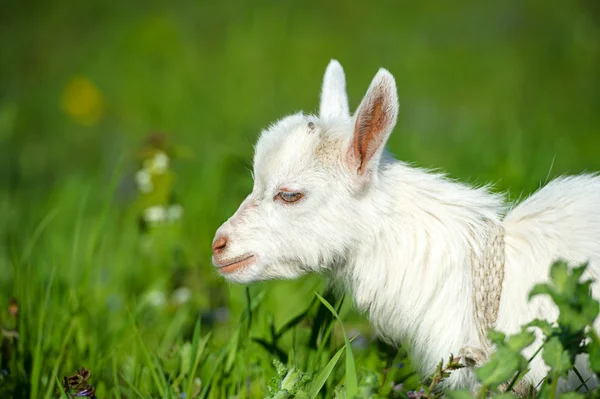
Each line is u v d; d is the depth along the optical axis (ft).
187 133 54.85
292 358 23.17
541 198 21.53
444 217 21.29
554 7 77.25
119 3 91.61
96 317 29.01
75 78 68.39
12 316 24.99
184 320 29.86
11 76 76.02
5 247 39.37
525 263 20.54
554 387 16.25
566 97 60.54
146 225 32.81
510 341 16.29
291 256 21.88
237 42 76.13
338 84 24.34
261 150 22.35
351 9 86.63
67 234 41.39
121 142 55.36
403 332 21.98
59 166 56.44
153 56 77.36
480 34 77.46
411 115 57.67
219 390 22.93
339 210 21.43
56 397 22.58
